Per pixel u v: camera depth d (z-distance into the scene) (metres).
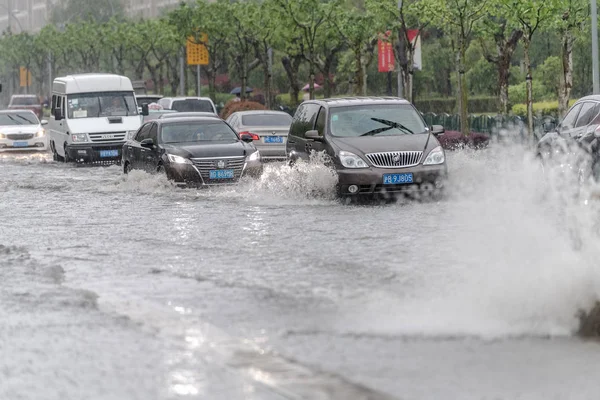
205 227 34.56
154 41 166.50
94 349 17.16
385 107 45.38
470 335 17.84
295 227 33.91
